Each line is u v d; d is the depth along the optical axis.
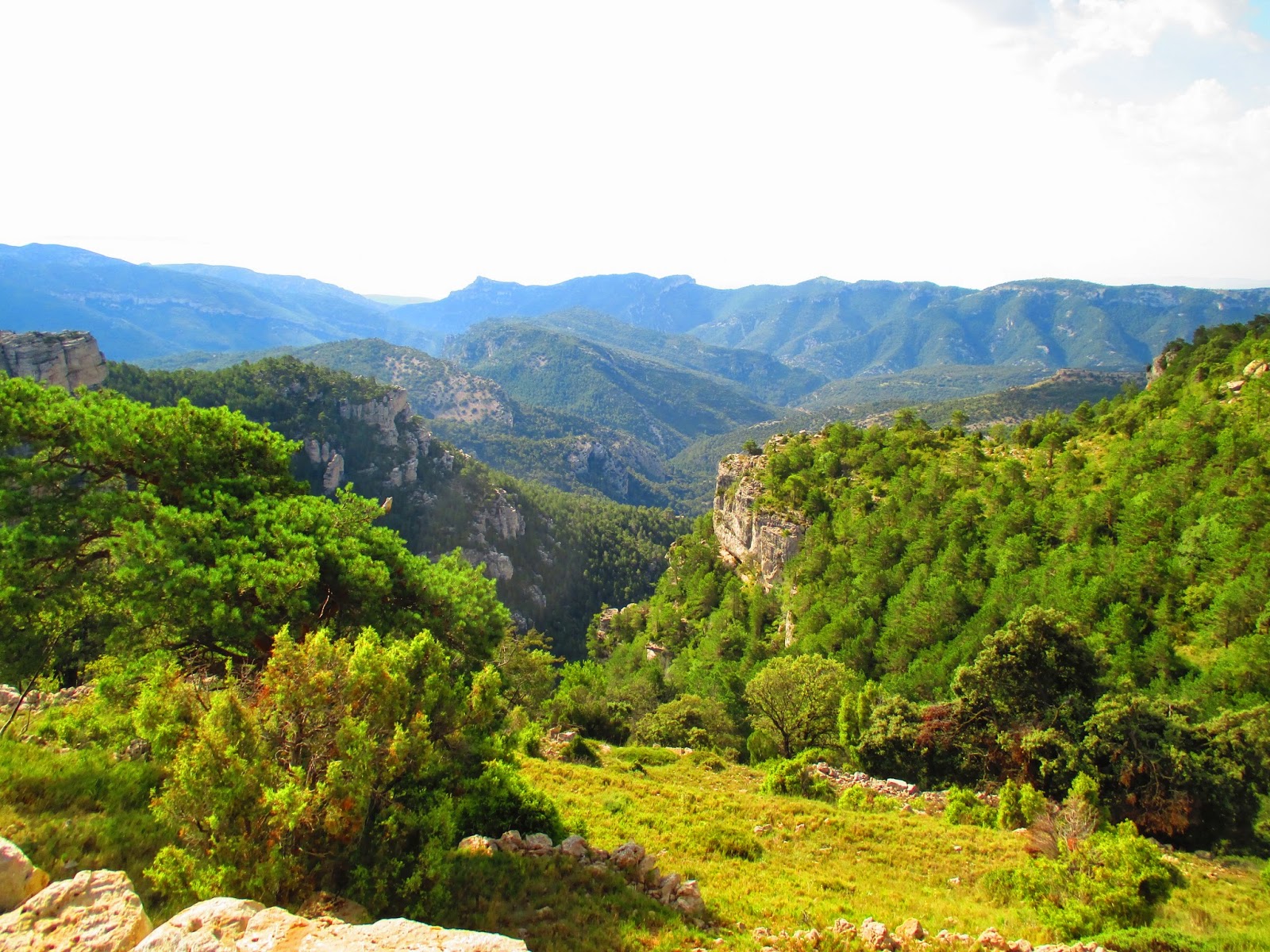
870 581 82.69
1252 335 113.00
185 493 22.94
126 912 9.38
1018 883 23.05
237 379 162.62
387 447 176.12
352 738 14.12
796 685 53.44
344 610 24.00
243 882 12.21
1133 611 58.50
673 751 48.81
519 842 19.00
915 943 16.23
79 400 23.25
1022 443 112.88
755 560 114.56
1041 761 38.03
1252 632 50.44
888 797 38.28
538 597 176.88
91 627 22.75
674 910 17.23
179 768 13.09
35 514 20.08
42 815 14.60
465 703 18.62
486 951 8.95
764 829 29.20
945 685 60.22
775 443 139.50
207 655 22.62
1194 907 20.98
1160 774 35.25
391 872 14.38
